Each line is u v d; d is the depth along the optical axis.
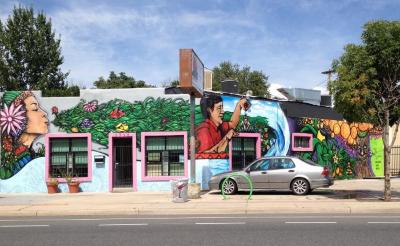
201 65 20.62
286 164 19.88
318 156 27.84
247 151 24.41
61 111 23.62
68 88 40.59
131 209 15.66
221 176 20.17
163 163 23.08
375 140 31.97
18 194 22.62
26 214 15.77
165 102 23.11
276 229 11.49
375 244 9.52
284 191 21.05
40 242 10.31
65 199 19.38
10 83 38.09
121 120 23.30
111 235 11.05
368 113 17.58
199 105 22.94
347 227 11.73
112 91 23.44
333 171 28.92
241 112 24.06
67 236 11.04
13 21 38.78
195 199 18.39
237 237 10.43
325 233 10.84
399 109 17.42
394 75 17.27
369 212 15.03
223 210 15.34
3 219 14.87
